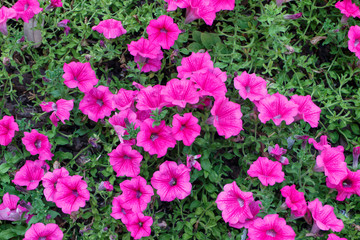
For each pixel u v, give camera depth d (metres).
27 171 1.13
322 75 1.32
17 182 1.12
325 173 1.11
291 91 1.24
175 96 1.12
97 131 1.21
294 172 1.16
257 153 1.21
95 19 1.29
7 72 1.22
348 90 1.28
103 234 1.13
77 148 1.21
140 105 1.12
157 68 1.23
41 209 1.09
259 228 1.07
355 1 1.32
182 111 1.16
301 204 1.09
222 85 1.13
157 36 1.20
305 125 1.24
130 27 1.27
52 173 1.12
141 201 1.11
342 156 1.13
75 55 1.27
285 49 1.25
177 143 1.17
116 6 1.32
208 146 1.18
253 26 1.28
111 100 1.16
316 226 1.11
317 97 1.28
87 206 1.16
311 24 1.34
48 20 1.27
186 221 1.15
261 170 1.12
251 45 1.27
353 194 1.19
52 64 1.24
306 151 1.21
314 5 1.36
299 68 1.30
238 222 1.10
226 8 1.25
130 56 1.28
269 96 1.15
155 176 1.11
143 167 1.16
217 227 1.16
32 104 1.23
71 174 1.17
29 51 1.24
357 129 1.27
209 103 1.16
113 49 1.24
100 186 1.13
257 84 1.16
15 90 1.20
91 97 1.17
